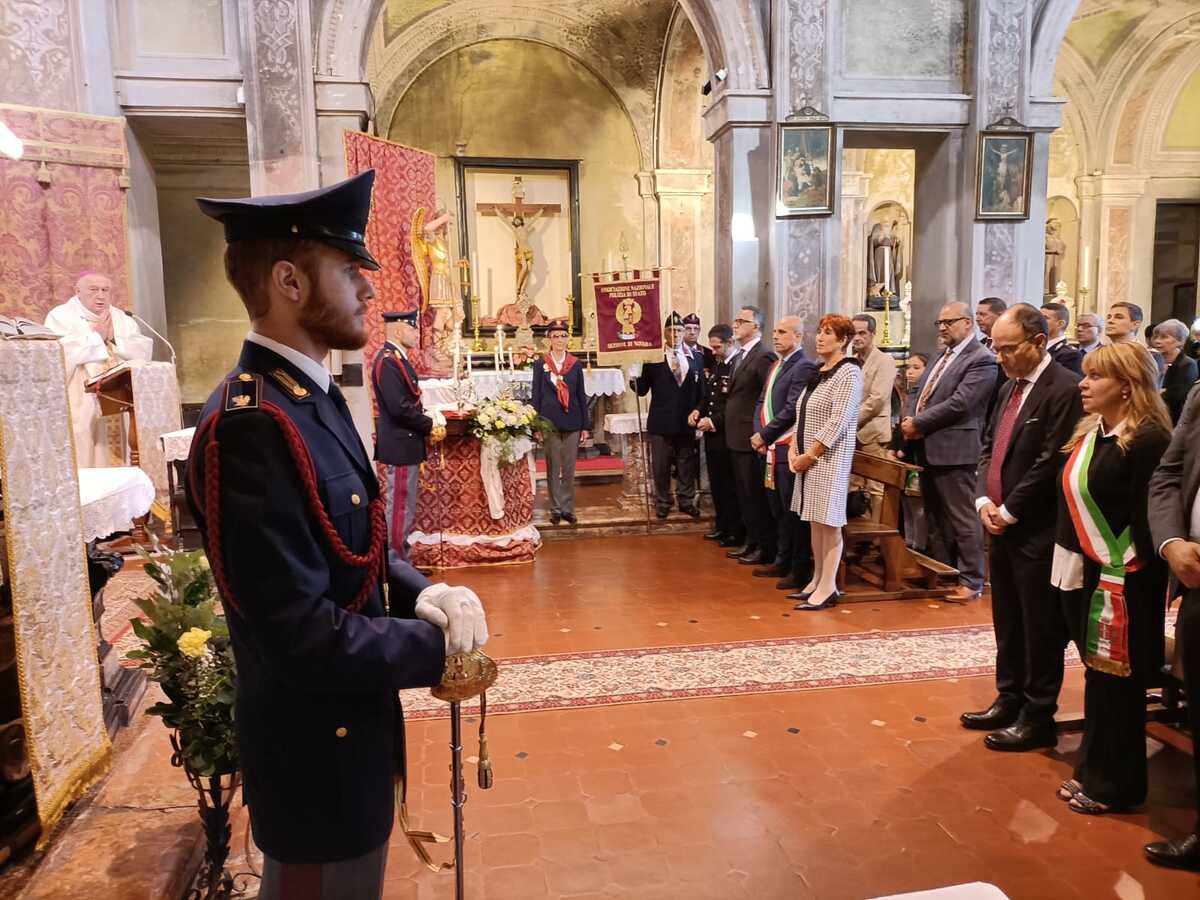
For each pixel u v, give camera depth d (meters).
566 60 10.98
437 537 5.90
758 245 6.90
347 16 6.23
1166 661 3.16
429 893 2.35
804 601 5.00
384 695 1.44
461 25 10.45
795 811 2.76
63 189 5.85
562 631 4.52
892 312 12.26
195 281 8.60
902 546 5.05
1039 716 3.13
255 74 6.11
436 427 5.67
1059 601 3.06
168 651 2.10
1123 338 5.41
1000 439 3.25
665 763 3.08
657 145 11.20
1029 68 6.86
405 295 7.01
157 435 5.52
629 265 11.49
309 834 1.34
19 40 5.75
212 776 2.13
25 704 2.11
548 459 6.88
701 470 7.72
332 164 6.32
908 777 2.97
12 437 2.07
